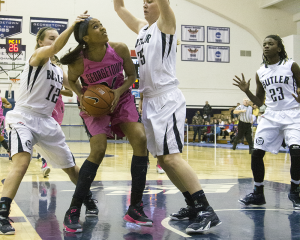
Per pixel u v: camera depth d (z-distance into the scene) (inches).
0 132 244.4
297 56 663.1
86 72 88.0
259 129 118.5
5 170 205.5
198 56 699.4
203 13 700.0
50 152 97.0
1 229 80.4
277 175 192.7
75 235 80.2
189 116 697.0
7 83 597.3
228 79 710.5
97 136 88.8
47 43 101.0
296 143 111.8
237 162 266.5
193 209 96.0
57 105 140.0
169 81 91.0
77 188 85.9
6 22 622.2
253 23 709.9
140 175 89.0
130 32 665.0
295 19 720.3
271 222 92.9
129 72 93.9
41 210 105.1
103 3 657.0
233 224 90.9
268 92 120.0
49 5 638.5
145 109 94.3
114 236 79.7
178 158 88.7
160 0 84.5
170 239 77.5
